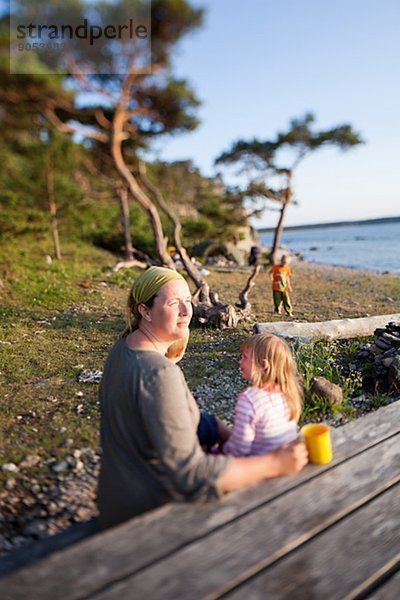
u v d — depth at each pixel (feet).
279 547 5.06
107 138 39.40
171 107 37.86
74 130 38.04
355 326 25.46
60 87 32.53
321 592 4.52
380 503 5.93
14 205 55.21
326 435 6.86
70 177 61.21
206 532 5.28
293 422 7.67
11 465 12.41
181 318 6.95
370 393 17.93
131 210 89.04
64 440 13.93
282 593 4.50
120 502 6.08
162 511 5.67
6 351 23.27
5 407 16.46
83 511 10.64
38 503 10.91
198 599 4.33
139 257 76.64
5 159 51.13
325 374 19.31
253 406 7.21
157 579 4.58
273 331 25.05
